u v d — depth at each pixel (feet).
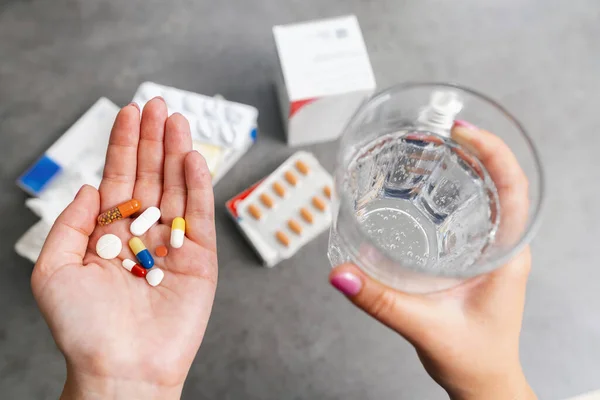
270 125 3.35
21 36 3.48
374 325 2.93
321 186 3.07
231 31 3.56
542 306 3.01
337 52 2.91
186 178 2.26
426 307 1.80
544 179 1.69
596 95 3.53
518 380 1.95
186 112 3.04
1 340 2.82
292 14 3.63
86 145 3.09
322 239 3.07
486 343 1.86
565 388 2.86
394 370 2.86
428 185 2.03
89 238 2.26
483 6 3.73
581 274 3.08
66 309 1.96
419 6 3.70
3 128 3.26
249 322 2.92
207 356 2.84
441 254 1.85
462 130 1.86
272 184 3.07
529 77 3.56
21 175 3.16
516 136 1.83
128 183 2.36
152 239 2.33
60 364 2.80
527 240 1.57
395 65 3.54
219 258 3.02
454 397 2.05
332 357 2.88
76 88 3.37
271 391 2.81
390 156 1.95
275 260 2.98
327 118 3.05
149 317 2.06
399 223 1.94
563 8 3.76
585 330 2.97
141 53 3.47
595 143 3.39
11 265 2.96
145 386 1.97
